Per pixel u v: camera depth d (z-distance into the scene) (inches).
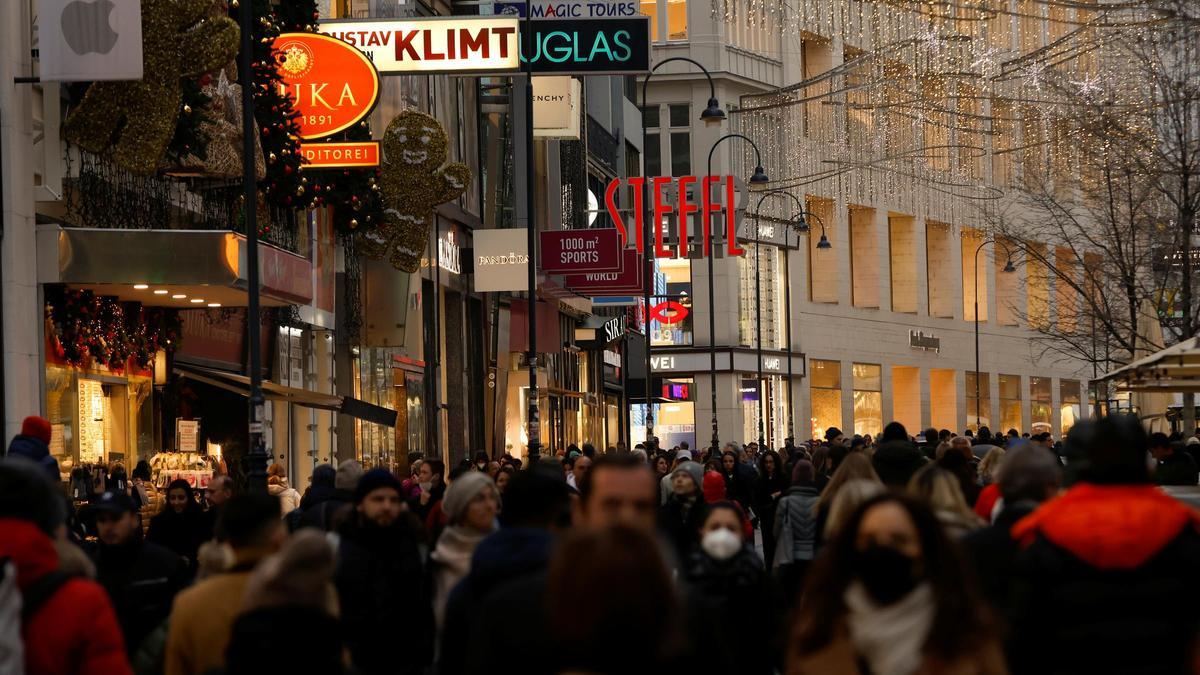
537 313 5615.2
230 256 2491.4
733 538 902.4
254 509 853.2
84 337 2578.7
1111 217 4352.9
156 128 2397.9
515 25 3476.9
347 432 3937.0
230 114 2721.5
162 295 2706.7
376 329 3993.6
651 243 5821.9
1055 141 5413.4
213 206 2918.3
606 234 4938.5
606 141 7386.8
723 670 546.0
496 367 5265.8
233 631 711.7
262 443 2095.2
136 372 2834.6
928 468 1088.8
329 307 3745.1
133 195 2596.0
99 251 2432.3
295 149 2940.5
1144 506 708.7
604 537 472.4
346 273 3848.4
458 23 3467.0
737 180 5438.0
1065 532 708.7
